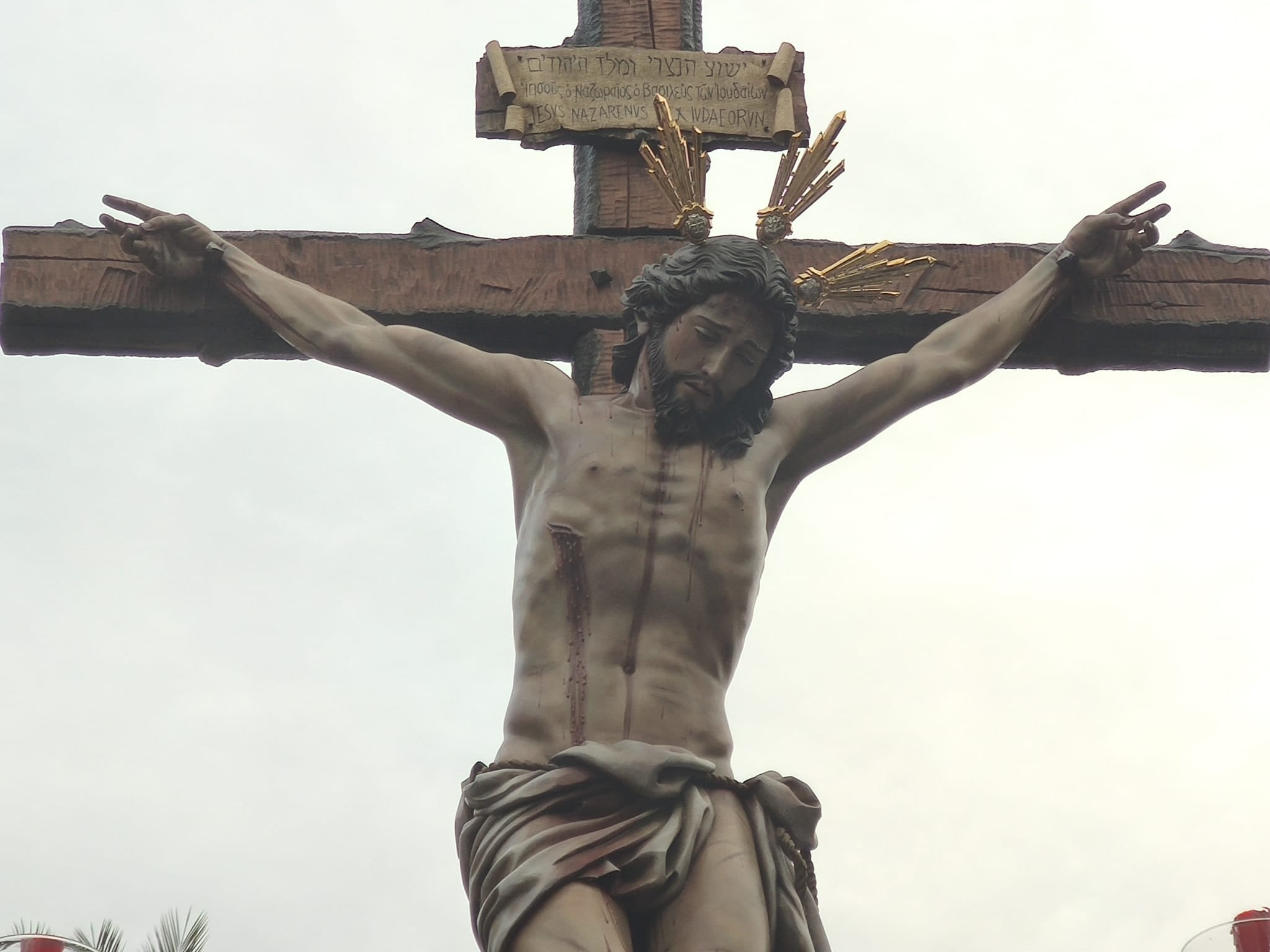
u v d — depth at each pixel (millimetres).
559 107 10938
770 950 8750
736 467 9508
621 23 11172
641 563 9266
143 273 10469
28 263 10461
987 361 10141
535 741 9031
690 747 9062
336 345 9898
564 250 10656
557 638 9203
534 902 8508
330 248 10617
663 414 9484
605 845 8648
